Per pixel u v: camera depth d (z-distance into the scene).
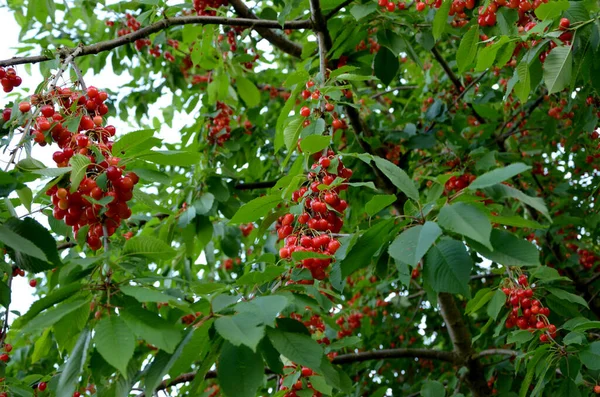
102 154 2.45
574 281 5.83
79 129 2.60
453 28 4.85
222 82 5.64
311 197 2.81
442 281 2.13
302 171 3.21
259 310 1.97
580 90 4.39
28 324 1.80
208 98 6.11
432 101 6.45
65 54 3.20
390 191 5.11
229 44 5.63
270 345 2.17
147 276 2.23
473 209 2.07
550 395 4.02
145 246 2.17
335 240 2.63
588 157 6.12
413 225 2.37
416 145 5.16
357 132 4.89
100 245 2.60
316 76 3.63
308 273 2.61
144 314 1.91
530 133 7.00
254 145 6.21
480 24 3.68
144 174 2.65
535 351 3.24
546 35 3.07
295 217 2.91
